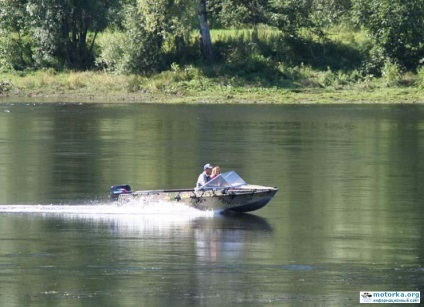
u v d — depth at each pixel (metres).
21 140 171.00
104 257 92.94
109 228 104.38
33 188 125.25
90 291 83.00
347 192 122.81
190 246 96.88
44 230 103.56
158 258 92.62
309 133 181.38
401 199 118.50
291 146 163.50
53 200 117.94
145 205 113.19
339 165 143.38
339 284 84.75
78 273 87.94
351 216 109.56
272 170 138.75
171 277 86.81
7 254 94.06
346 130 185.88
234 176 113.06
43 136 176.62
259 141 169.75
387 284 84.69
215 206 110.81
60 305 79.56
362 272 88.12
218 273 87.88
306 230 103.06
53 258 92.69
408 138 173.62
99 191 123.25
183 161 146.88
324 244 97.56
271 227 104.62
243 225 105.69
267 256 93.31
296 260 91.88
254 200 109.44
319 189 124.81
